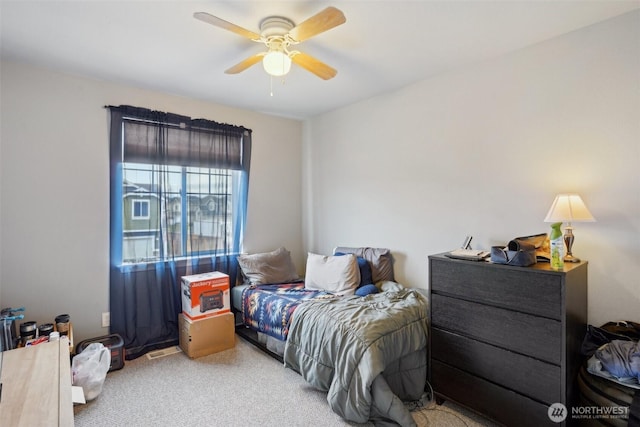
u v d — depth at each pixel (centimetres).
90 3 177
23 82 251
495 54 243
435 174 288
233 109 363
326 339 219
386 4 181
